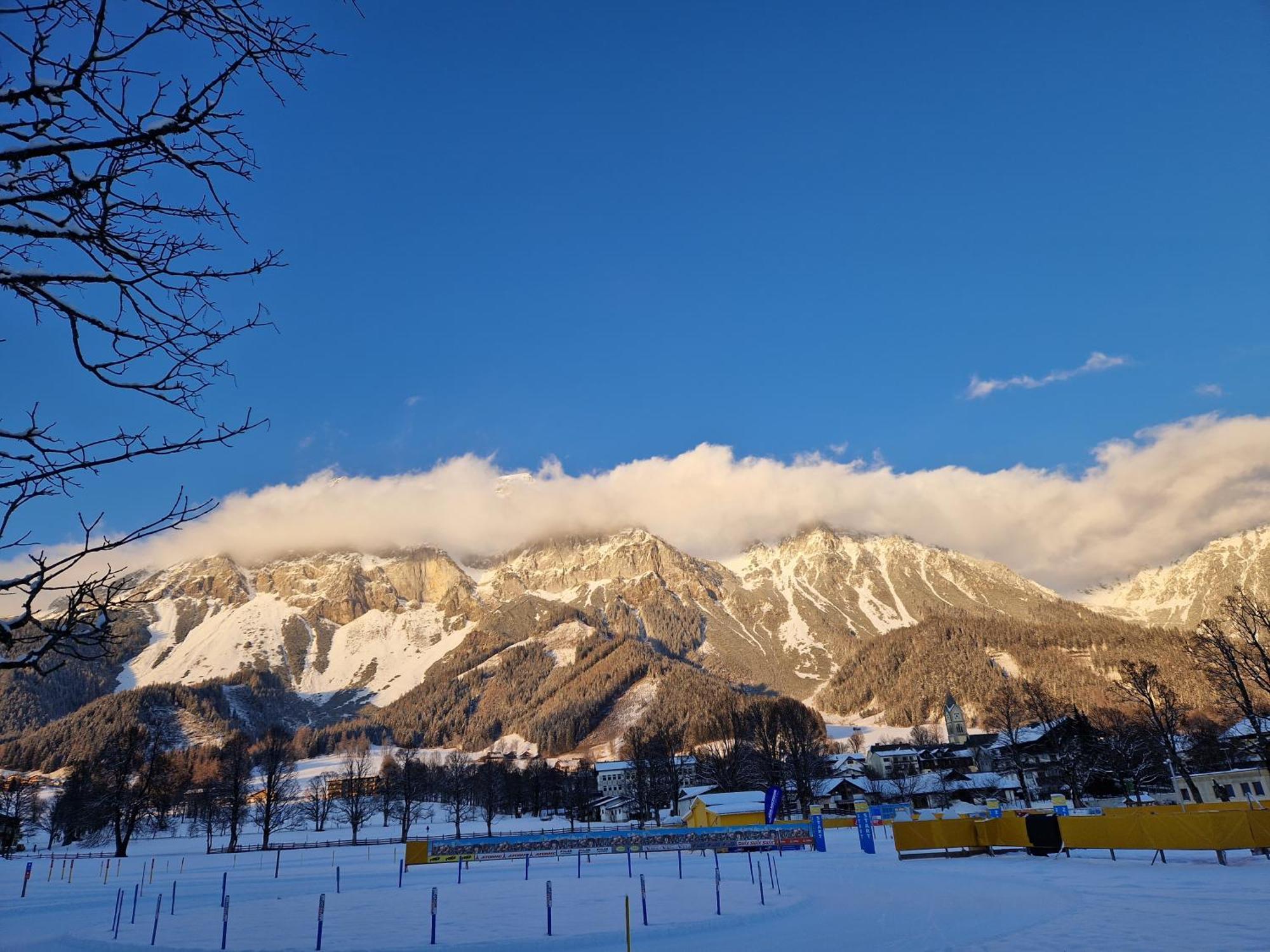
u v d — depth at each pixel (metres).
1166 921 19.41
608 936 21.92
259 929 24.95
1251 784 61.62
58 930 27.75
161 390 6.41
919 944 19.12
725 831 58.09
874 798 128.38
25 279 5.83
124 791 93.44
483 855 56.25
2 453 5.79
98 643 6.08
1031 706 100.38
